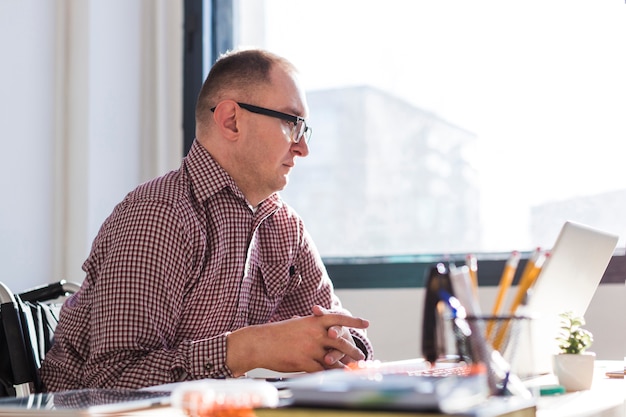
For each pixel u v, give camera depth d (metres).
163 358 1.43
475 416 0.67
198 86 3.05
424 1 2.89
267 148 1.77
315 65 3.02
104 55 2.89
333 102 2.99
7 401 0.91
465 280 0.87
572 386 1.35
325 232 2.98
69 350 1.60
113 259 1.51
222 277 1.69
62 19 2.86
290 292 1.96
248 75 1.78
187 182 1.70
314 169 3.00
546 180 2.71
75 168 2.83
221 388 0.79
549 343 1.48
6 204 2.63
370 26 2.96
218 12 3.13
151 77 3.06
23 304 1.70
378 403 0.67
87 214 2.80
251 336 1.40
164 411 0.87
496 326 0.91
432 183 2.85
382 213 2.91
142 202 1.57
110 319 1.48
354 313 2.79
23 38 2.72
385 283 2.81
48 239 2.77
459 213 2.81
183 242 1.57
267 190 1.80
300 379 0.76
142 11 3.05
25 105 2.72
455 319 0.85
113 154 2.90
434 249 2.84
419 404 0.66
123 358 1.47
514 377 0.88
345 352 1.38
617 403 1.15
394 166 2.90
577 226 1.50
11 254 2.64
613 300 2.49
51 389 1.60
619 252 2.54
